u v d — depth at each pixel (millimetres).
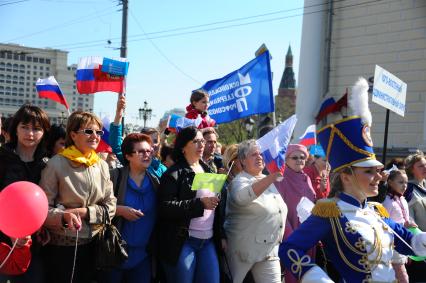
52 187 3756
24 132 3830
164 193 4305
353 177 3160
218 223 4520
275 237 4516
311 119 16094
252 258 4457
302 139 7246
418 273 6422
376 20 16891
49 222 3602
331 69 17781
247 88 6684
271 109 6594
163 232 4332
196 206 4129
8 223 3004
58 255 3766
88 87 5172
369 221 3125
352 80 17312
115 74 5094
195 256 4320
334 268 3301
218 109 6848
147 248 4352
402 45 16312
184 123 5656
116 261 3877
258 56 6680
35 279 3725
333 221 3088
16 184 3066
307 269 2979
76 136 3895
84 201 3805
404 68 16234
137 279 4320
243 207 4508
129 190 4359
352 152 3141
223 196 4633
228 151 5391
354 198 3180
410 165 6906
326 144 3314
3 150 3805
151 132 5645
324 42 17188
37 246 3732
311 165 6332
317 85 16328
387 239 3166
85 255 3879
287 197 5238
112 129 5000
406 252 3355
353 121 3156
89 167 3885
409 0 16188
